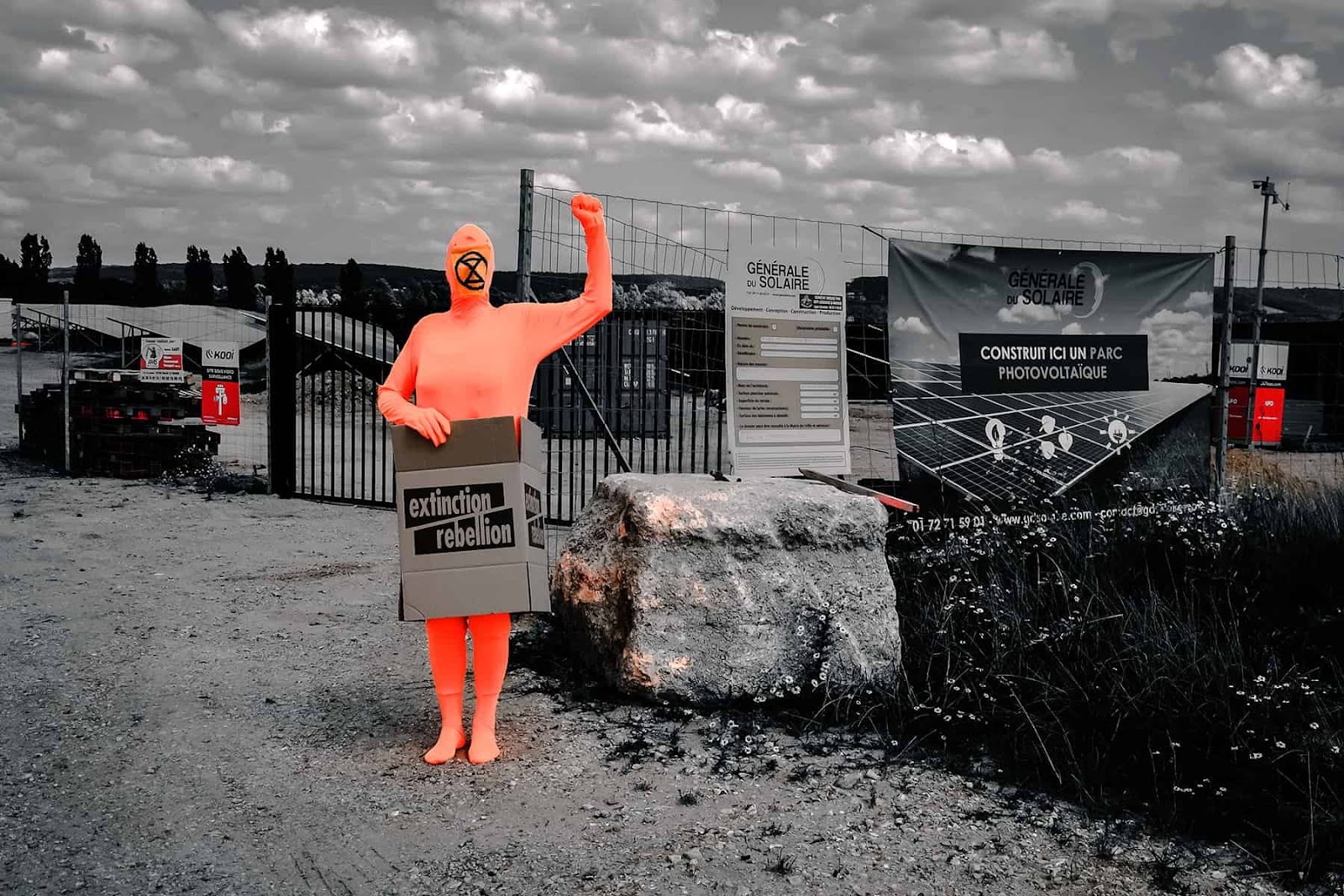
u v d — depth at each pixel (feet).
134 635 21.12
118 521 34.63
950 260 26.45
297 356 41.22
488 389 14.80
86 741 15.43
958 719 16.61
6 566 27.30
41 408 51.44
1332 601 21.24
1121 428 28.50
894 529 25.49
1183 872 12.00
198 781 14.10
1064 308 27.68
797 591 17.57
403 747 15.44
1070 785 14.37
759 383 22.21
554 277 26.20
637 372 56.75
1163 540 25.17
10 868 11.63
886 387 26.50
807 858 12.14
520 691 17.93
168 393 47.52
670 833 12.71
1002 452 27.14
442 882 11.48
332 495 40.06
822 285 22.77
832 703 16.76
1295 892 11.60
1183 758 15.01
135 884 11.34
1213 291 29.40
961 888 11.56
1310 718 15.85
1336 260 33.22
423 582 14.46
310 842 12.37
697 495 17.65
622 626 17.58
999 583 21.97
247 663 19.47
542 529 15.60
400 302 94.63
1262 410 37.45
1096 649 18.72
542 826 12.85
